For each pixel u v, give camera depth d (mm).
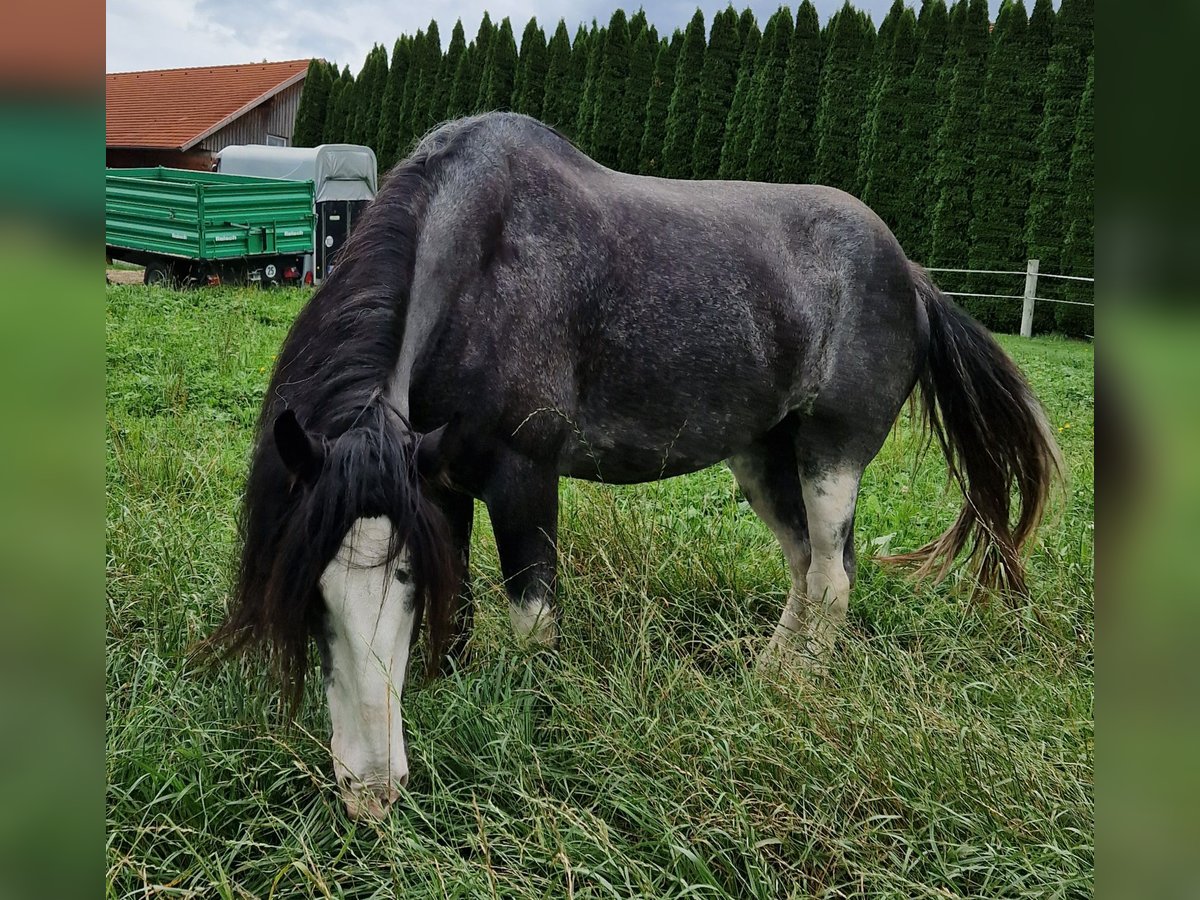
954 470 4008
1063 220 13805
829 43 15406
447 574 2195
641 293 3166
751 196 3584
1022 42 13867
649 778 2445
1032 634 3471
